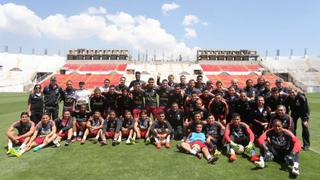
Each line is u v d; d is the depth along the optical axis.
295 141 7.83
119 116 11.66
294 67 69.06
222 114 10.73
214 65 69.62
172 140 10.79
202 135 9.23
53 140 9.66
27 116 9.74
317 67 68.62
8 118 16.00
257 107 10.08
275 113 9.12
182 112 11.01
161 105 11.95
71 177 6.84
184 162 8.01
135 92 11.74
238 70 66.06
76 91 11.62
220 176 6.97
